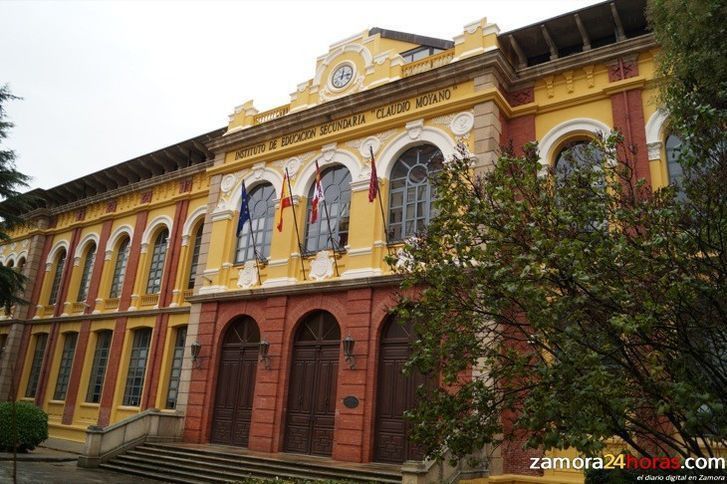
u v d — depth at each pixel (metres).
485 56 15.26
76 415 23.16
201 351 18.41
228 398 17.61
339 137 17.67
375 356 14.75
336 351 15.82
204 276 19.45
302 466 13.66
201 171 22.91
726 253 6.23
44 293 27.88
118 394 22.02
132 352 22.73
